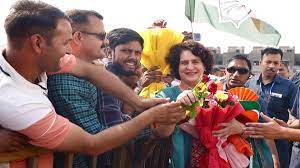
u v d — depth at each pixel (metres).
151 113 2.00
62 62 2.02
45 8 1.70
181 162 2.49
